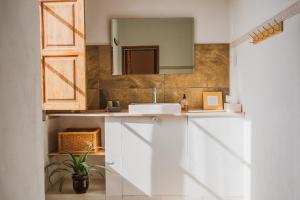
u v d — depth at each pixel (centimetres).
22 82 142
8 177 126
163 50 405
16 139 134
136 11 405
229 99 392
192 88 409
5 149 124
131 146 358
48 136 379
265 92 279
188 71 406
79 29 349
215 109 401
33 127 155
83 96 353
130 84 410
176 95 409
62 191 373
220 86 408
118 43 405
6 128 125
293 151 222
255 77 307
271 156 267
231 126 352
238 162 353
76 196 361
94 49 407
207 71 407
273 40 259
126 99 410
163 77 408
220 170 354
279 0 245
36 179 158
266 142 279
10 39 130
